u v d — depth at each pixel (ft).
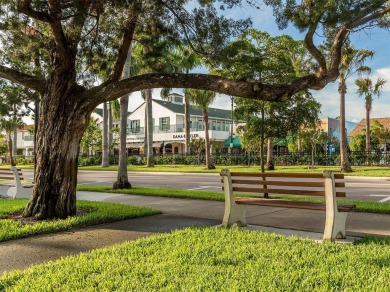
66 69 27.04
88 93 27.09
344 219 20.25
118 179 50.19
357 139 136.56
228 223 23.07
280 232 21.97
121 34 34.09
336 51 24.76
